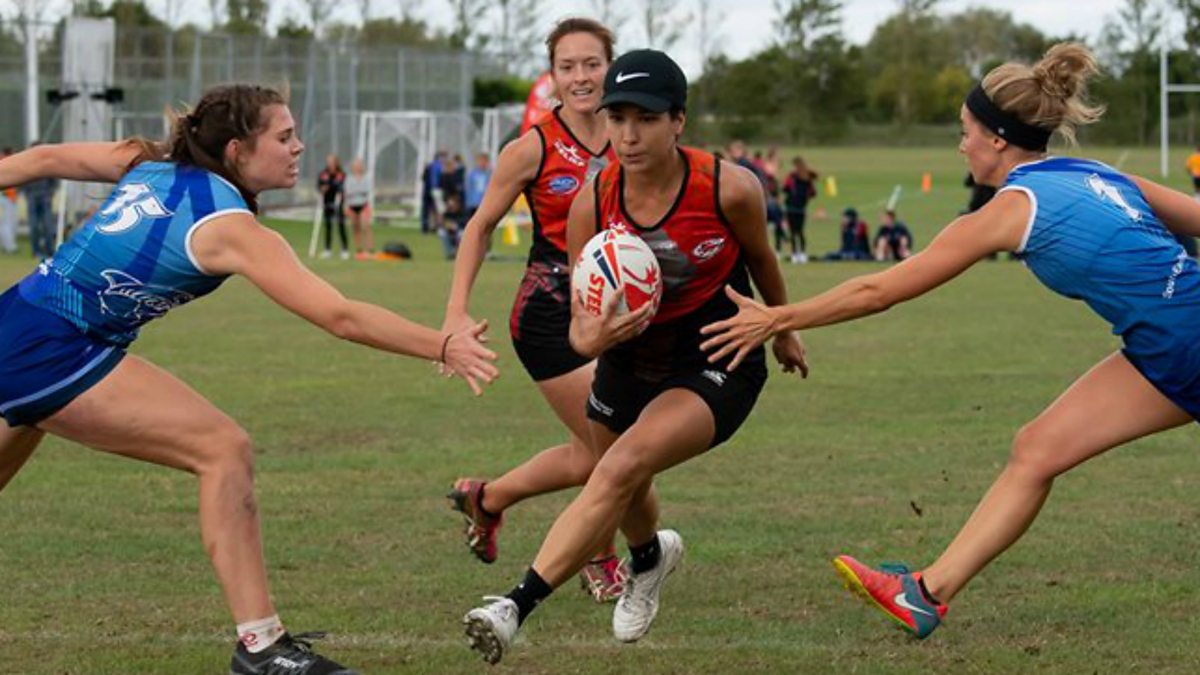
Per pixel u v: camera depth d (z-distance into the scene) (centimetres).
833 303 1232
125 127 9431
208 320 4381
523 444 2494
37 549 1783
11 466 1315
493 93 13075
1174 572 1681
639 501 1390
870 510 1992
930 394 2989
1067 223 1216
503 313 4572
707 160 1308
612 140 1280
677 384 1341
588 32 1554
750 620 1507
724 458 2350
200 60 9906
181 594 1595
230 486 1224
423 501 2059
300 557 1753
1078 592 1599
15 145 8738
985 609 1538
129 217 1207
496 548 1706
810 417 2728
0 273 5709
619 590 1597
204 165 1234
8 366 1214
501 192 1570
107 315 1219
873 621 1503
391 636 1448
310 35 17762
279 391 3050
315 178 10800
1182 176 12725
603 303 1255
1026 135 1259
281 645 1222
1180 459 2317
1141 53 19038
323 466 2300
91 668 1343
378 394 3016
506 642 1248
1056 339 3878
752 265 1373
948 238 1235
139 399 1222
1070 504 2019
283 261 1190
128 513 1975
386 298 4997
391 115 9706
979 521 1273
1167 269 1221
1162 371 1227
